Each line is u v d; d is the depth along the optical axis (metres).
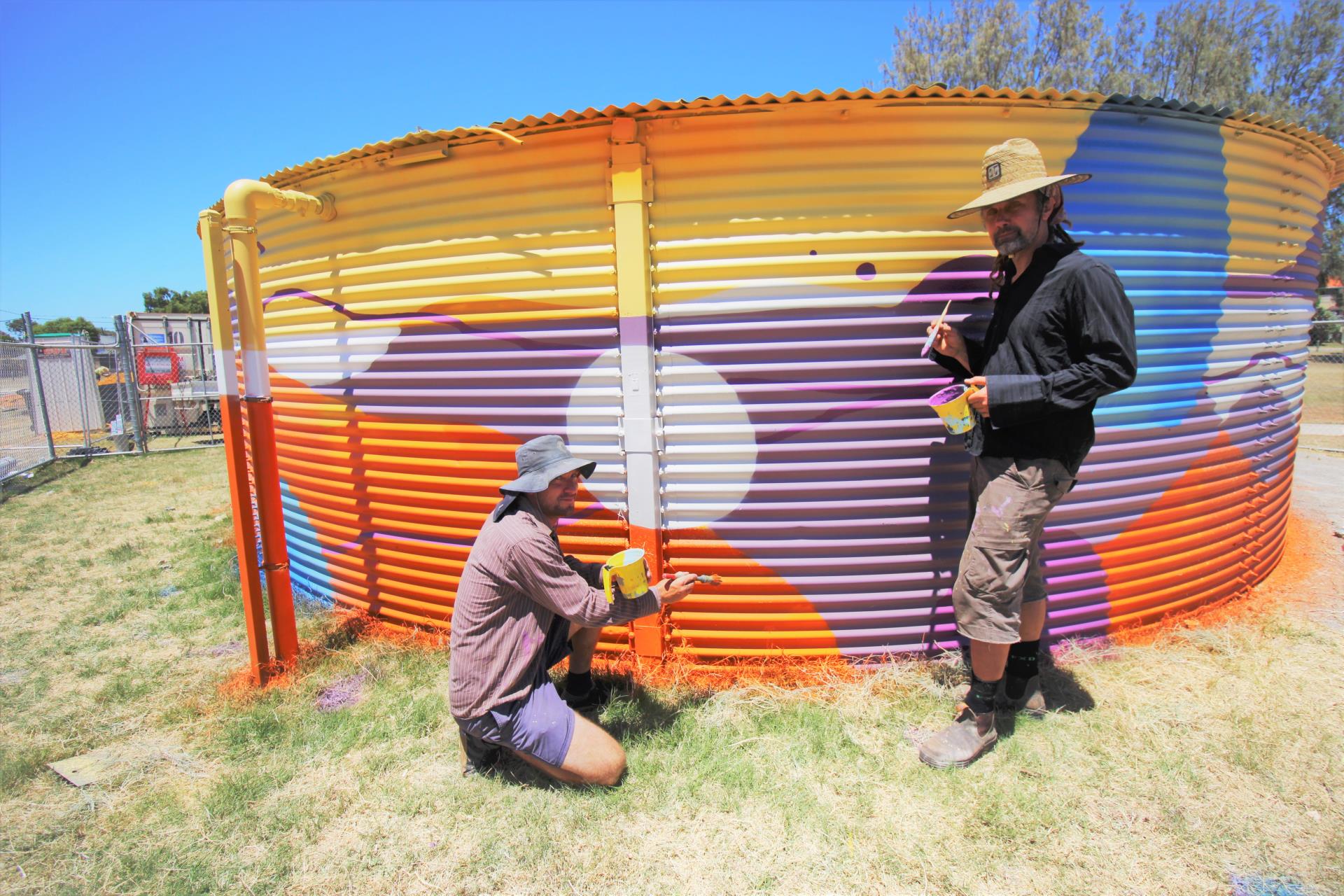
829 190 3.15
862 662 3.43
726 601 3.44
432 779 2.77
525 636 2.64
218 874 2.31
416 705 3.22
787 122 3.11
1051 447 2.58
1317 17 21.36
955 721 2.83
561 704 2.67
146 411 15.34
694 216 3.21
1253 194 3.80
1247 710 3.04
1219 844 2.30
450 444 3.72
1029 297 2.59
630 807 2.54
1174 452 3.68
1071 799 2.52
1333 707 3.06
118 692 3.58
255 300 3.46
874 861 2.27
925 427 3.28
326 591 4.57
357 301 3.89
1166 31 21.50
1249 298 3.88
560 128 3.24
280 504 3.64
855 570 3.38
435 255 3.60
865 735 2.93
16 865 2.40
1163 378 3.55
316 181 3.96
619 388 3.37
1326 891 2.11
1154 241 3.46
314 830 2.50
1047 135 3.21
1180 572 3.87
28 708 3.48
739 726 3.00
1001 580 2.63
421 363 3.75
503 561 2.57
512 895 2.19
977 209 2.70
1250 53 21.38
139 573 5.55
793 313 3.22
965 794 2.56
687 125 3.14
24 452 12.80
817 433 3.28
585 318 3.38
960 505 3.36
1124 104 3.21
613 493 3.46
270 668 3.63
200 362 16.06
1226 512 4.01
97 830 2.57
